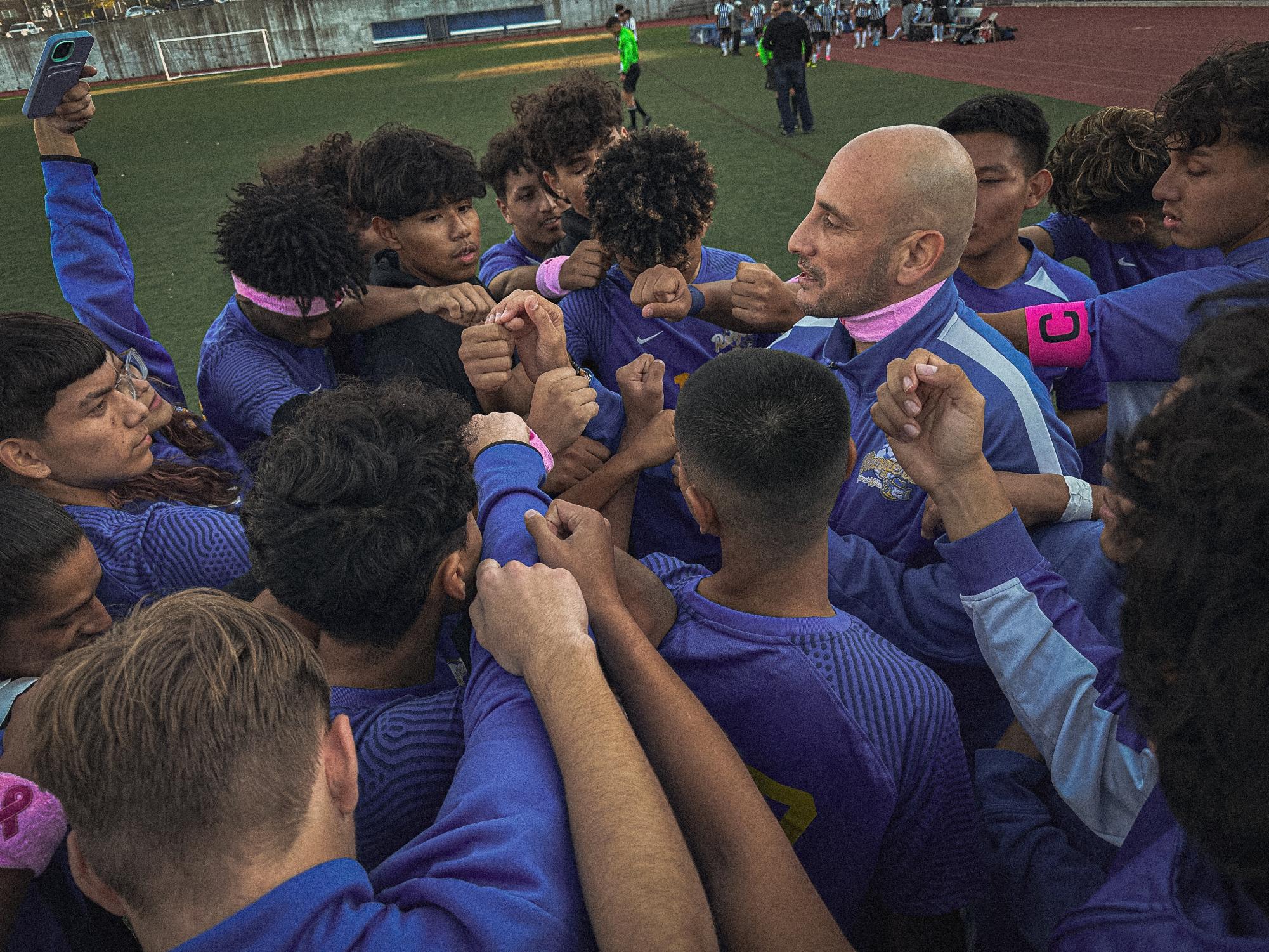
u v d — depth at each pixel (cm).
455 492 94
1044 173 198
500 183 298
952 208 133
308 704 67
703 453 92
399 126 192
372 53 3178
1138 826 71
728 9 2014
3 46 2859
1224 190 135
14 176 1237
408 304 185
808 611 99
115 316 208
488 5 3241
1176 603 55
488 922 61
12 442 136
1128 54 1545
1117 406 154
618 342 194
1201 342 59
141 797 58
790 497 89
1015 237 202
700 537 178
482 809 71
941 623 123
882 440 140
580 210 255
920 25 2139
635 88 1585
